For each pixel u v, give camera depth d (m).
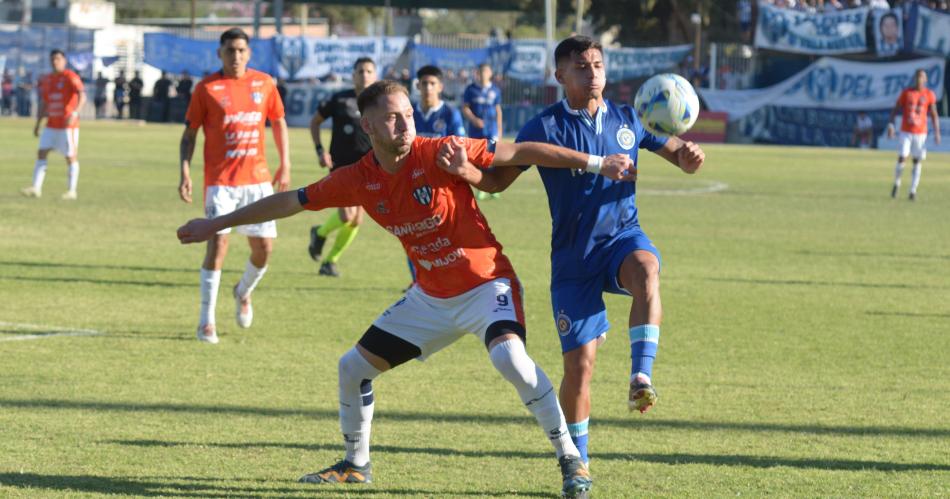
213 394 15.40
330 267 26.16
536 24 131.25
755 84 95.06
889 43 88.00
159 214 37.28
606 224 11.77
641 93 12.04
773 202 46.25
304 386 15.95
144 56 103.25
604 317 11.81
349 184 11.12
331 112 25.12
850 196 49.25
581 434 11.58
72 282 24.39
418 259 11.16
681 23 124.69
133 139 78.56
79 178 49.69
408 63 97.69
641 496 11.36
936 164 72.44
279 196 11.39
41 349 17.98
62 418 14.02
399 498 11.25
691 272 27.61
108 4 142.12
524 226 36.66
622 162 11.03
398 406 14.98
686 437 13.67
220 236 18.69
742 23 97.94
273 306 22.31
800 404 15.35
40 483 11.45
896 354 18.72
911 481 11.97
